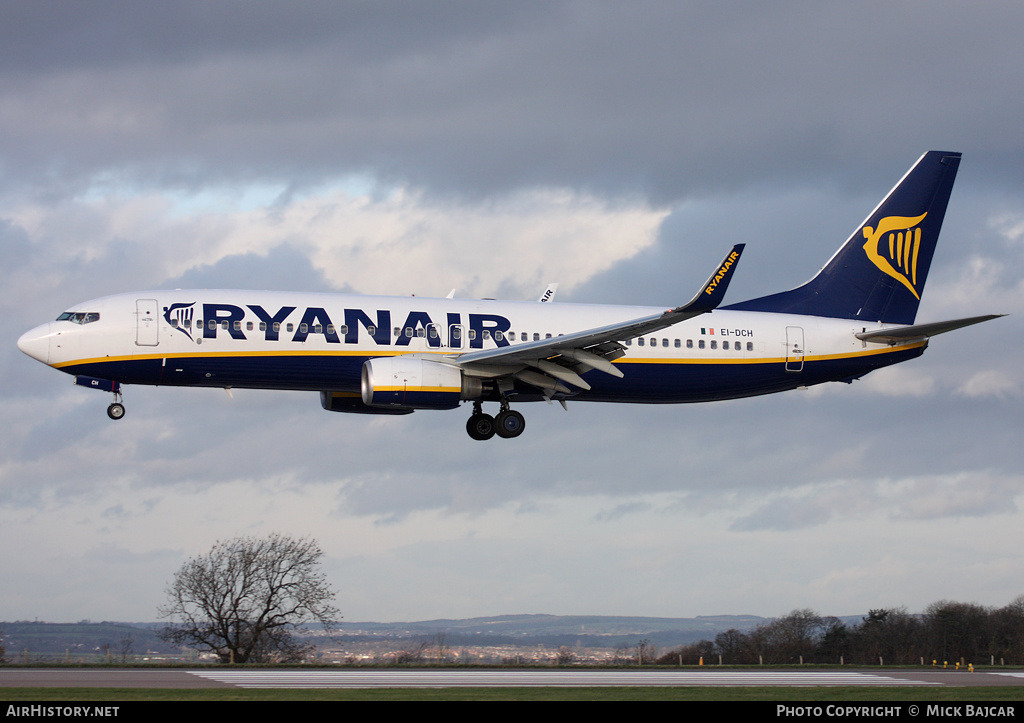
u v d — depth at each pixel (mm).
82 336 137000
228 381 142375
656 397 160375
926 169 174875
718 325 160000
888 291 172125
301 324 142125
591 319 154375
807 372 164500
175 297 141250
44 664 126250
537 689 93000
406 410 156375
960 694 95250
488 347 148250
